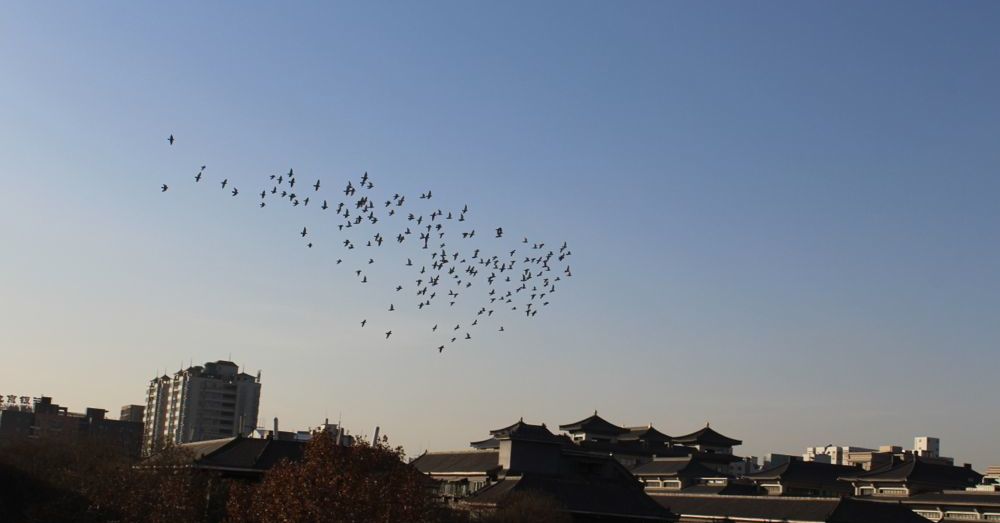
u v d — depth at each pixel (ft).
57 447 406.21
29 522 319.88
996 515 479.00
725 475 621.31
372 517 254.27
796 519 433.07
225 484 335.47
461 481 460.96
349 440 331.98
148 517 298.35
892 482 570.87
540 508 355.36
